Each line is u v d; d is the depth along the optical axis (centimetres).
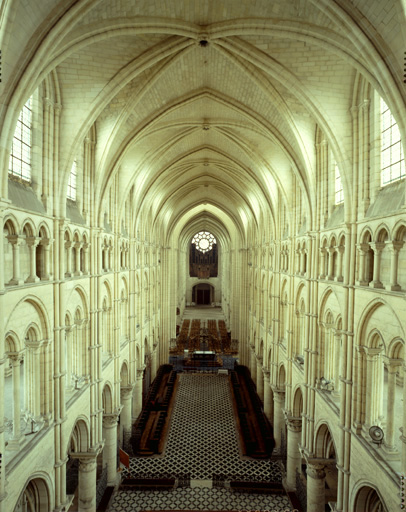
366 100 1612
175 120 2744
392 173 1469
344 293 1708
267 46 1733
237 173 3884
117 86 1780
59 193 1722
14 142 1466
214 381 4834
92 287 2178
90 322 2159
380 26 1163
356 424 1591
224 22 1605
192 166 3972
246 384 4638
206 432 3453
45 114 1645
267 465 2917
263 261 4019
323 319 2112
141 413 3675
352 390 1641
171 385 4525
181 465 2900
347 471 1644
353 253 1673
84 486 2144
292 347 2662
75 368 2119
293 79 1766
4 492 1171
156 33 1670
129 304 3225
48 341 1606
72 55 1678
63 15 1185
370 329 1540
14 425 1384
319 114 1761
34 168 1600
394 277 1334
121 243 2998
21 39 1123
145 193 3434
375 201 1552
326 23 1403
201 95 2414
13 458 1306
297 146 2289
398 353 1370
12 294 1311
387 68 1193
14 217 1332
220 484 2641
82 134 1762
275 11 1488
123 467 2841
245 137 2920
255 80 1962
